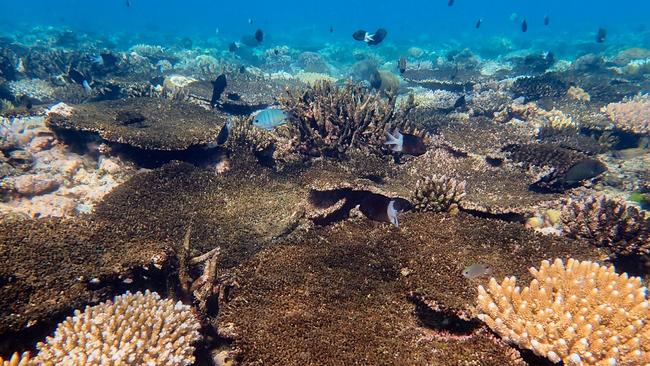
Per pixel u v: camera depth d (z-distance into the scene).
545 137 2.56
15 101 3.34
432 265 1.13
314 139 1.94
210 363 0.95
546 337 0.80
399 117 2.19
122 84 3.34
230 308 1.05
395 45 10.11
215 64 6.14
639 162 2.12
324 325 0.98
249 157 1.96
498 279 1.05
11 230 1.05
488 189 1.75
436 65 6.49
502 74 4.75
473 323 0.95
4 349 0.82
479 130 2.36
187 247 1.12
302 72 6.11
